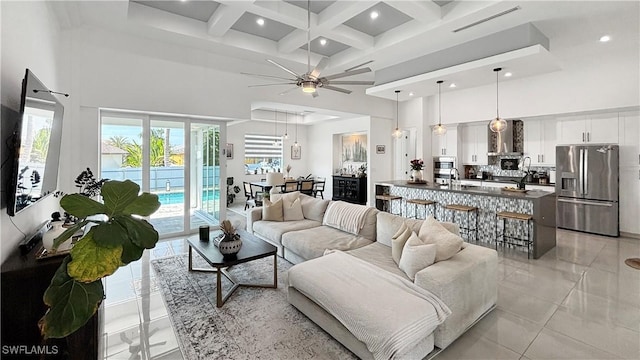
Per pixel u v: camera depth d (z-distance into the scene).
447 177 7.97
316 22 4.27
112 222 1.58
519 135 7.02
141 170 5.00
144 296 3.12
